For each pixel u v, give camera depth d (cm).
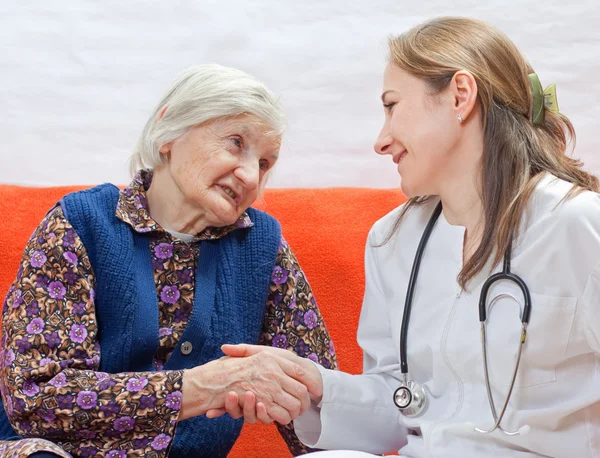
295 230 220
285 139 251
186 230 174
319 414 165
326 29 251
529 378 144
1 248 209
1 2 247
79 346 156
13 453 140
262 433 207
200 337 167
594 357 144
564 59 249
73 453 151
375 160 252
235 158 166
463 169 156
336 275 216
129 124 249
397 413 165
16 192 218
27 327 155
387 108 162
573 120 249
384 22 251
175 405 152
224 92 164
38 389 151
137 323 162
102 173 249
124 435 152
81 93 248
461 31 157
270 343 180
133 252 167
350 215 223
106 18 249
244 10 251
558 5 249
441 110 154
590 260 140
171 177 171
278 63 251
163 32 250
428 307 160
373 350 173
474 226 157
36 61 247
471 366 150
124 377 153
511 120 153
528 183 149
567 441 142
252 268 177
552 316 142
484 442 146
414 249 168
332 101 251
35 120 247
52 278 160
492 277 146
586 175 154
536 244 144
